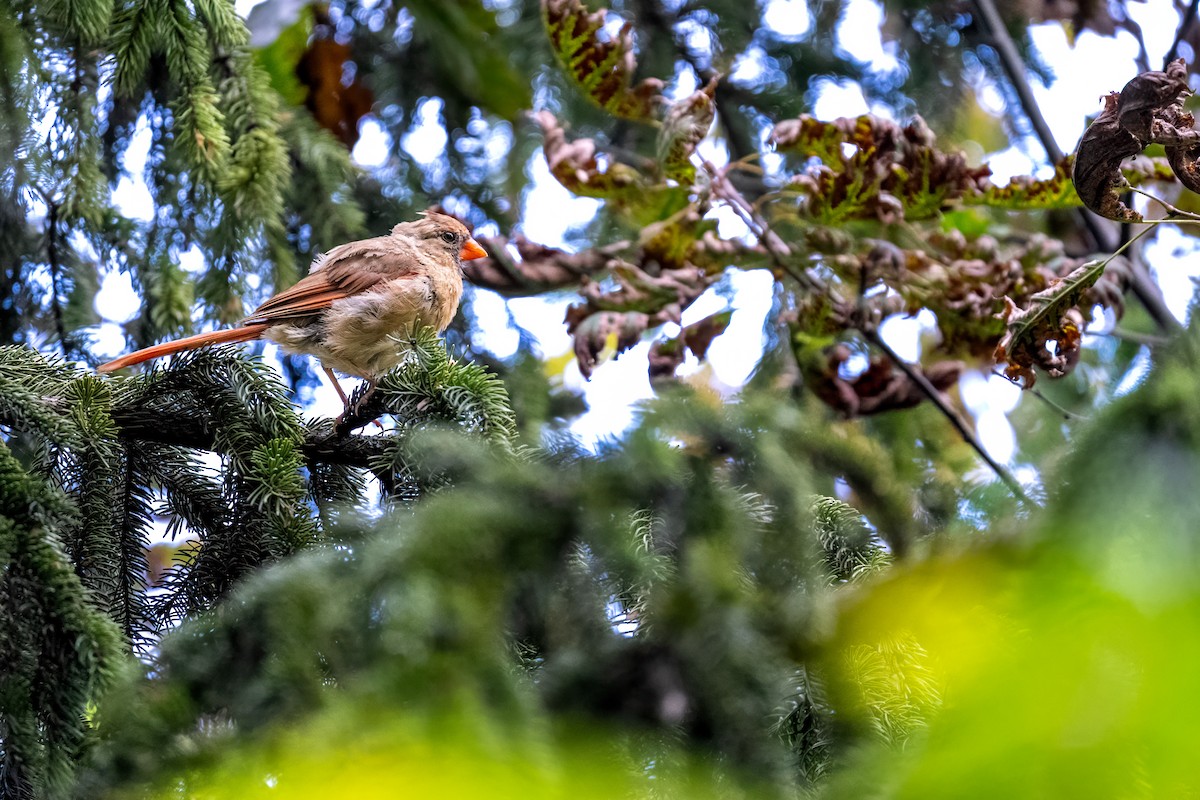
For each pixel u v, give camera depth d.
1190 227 10.34
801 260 8.20
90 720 5.14
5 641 5.35
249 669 4.41
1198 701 2.15
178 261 9.25
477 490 4.84
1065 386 10.39
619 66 8.13
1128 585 2.39
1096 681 2.25
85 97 8.37
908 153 8.05
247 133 8.49
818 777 4.71
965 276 8.27
